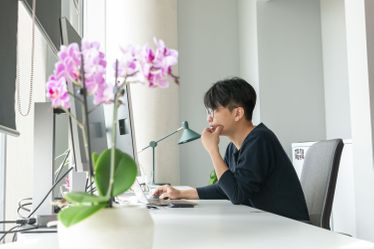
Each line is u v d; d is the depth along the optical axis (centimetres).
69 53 68
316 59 402
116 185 69
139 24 371
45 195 129
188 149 402
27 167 240
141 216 68
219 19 422
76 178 152
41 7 148
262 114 386
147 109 365
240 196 169
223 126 186
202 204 175
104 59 70
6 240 164
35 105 133
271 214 139
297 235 99
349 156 301
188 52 413
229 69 420
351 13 281
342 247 85
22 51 235
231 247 85
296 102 394
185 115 406
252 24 396
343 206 307
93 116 139
